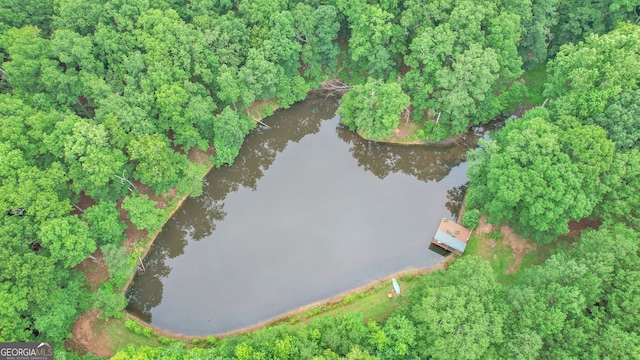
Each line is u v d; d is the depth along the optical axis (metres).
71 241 54.56
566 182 52.84
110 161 59.41
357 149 80.06
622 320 46.50
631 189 53.78
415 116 74.94
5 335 49.53
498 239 62.66
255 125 79.44
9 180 54.44
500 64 68.75
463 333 46.12
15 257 50.53
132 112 62.91
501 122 77.31
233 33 71.06
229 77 68.62
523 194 54.78
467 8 65.88
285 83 77.81
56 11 67.94
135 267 64.69
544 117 61.00
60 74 61.78
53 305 53.78
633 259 48.72
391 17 70.50
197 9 72.88
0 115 57.34
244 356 47.50
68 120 58.88
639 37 58.00
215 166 75.62
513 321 48.41
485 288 48.88
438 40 67.06
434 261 64.25
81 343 56.91
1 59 63.47
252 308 62.03
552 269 49.97
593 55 58.22
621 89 56.34
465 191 72.81
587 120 58.28
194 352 49.56
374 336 49.97
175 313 62.69
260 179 78.25
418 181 76.06
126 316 60.59
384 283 62.09
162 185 67.19
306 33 75.56
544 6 71.38
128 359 48.69
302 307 61.25
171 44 66.56
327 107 83.69
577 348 45.28
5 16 65.19
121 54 65.88
